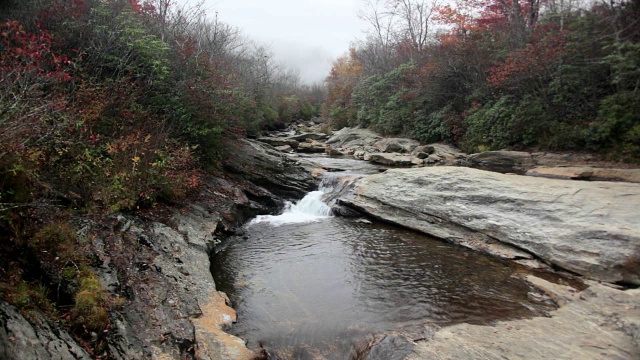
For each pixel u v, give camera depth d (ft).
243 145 50.37
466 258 28.45
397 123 84.12
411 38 120.06
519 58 52.60
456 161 57.31
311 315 20.66
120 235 22.27
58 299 15.57
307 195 46.26
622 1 45.60
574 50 46.73
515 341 16.84
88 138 25.59
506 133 54.60
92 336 14.40
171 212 29.71
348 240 32.81
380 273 26.02
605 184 30.27
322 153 77.87
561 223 26.32
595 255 23.52
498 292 22.88
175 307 18.72
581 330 17.60
